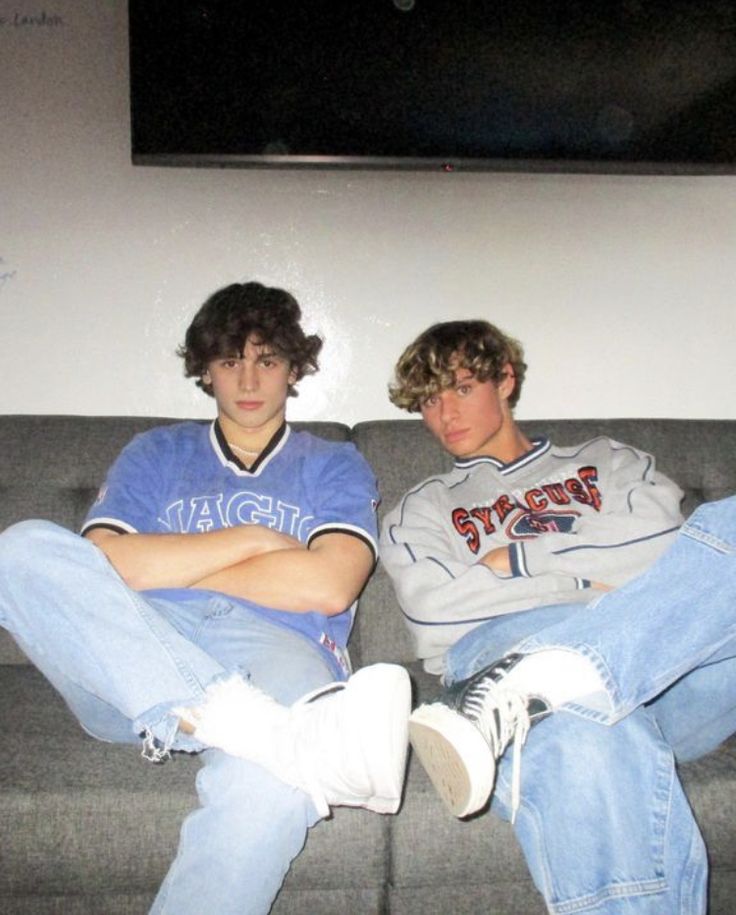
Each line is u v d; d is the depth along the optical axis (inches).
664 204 80.9
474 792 36.6
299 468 57.1
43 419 66.5
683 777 44.3
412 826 42.5
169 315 76.9
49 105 75.9
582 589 52.4
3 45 75.5
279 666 45.5
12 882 41.1
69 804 41.0
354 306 78.3
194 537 50.3
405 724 37.2
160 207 76.7
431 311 78.7
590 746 39.2
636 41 78.0
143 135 74.2
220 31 74.8
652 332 80.7
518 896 44.0
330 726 36.8
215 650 47.0
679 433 68.5
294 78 75.6
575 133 78.0
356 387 78.5
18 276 75.5
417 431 67.6
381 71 76.4
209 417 77.2
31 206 75.7
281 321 58.9
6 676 56.8
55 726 47.6
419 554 54.5
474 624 51.6
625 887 37.7
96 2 76.4
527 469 60.0
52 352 75.9
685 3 78.1
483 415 60.2
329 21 75.8
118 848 41.1
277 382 57.7
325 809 37.3
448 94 76.9
